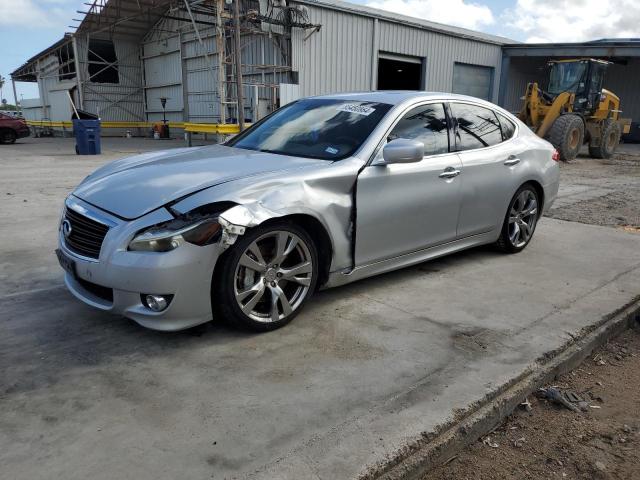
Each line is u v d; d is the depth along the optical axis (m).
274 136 4.20
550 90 15.98
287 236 3.22
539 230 6.25
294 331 3.31
